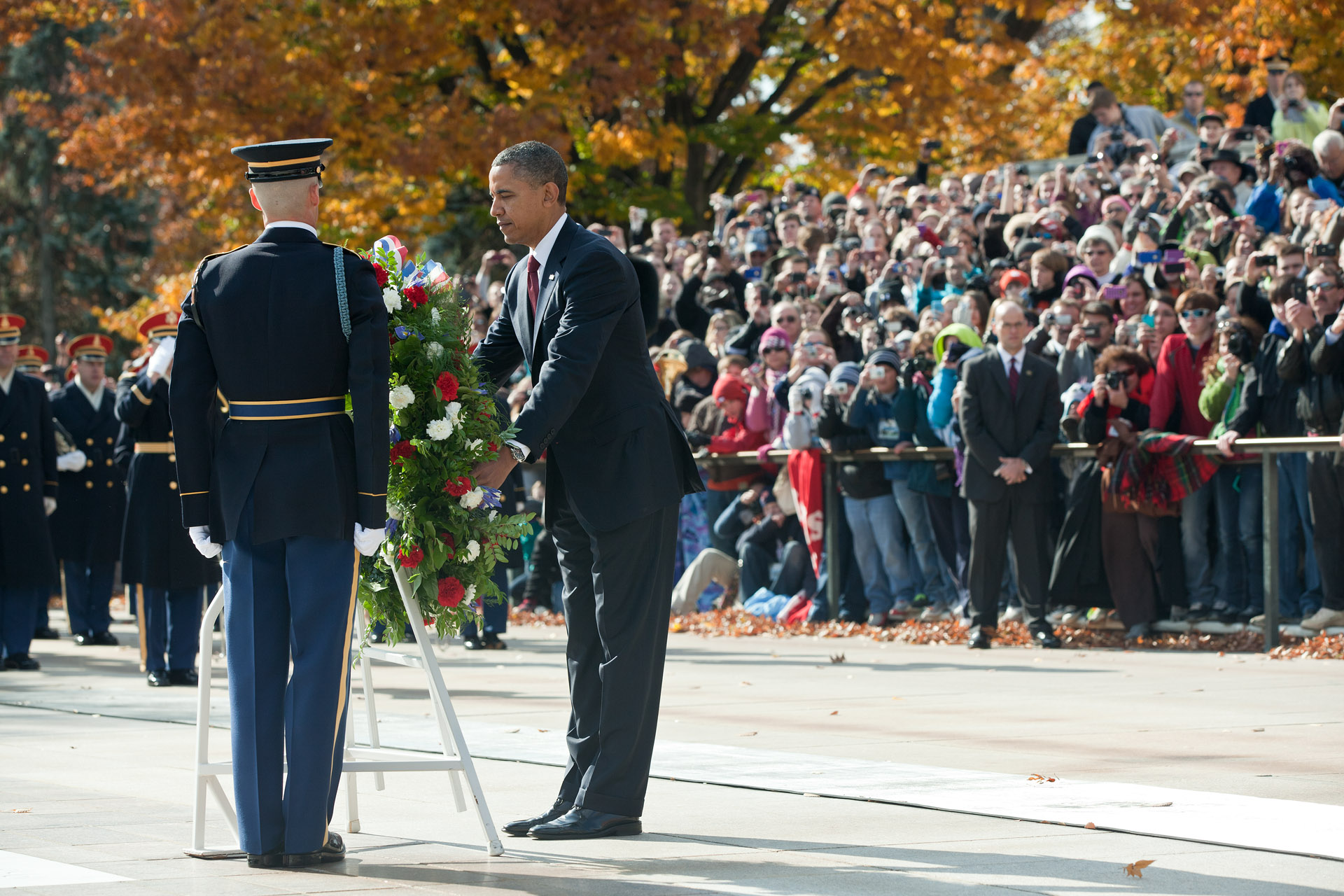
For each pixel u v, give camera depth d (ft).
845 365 139.03
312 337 49.60
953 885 44.37
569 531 56.65
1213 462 117.50
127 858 49.78
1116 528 121.49
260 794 48.62
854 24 254.27
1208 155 149.59
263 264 50.19
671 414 56.59
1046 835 51.57
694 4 231.71
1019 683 98.58
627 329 55.83
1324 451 110.73
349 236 254.88
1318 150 138.00
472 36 262.67
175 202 356.18
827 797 59.82
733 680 103.71
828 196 192.03
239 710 49.14
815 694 94.99
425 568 53.93
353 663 56.24
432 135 225.56
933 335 136.05
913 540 135.85
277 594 49.65
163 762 72.74
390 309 53.26
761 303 155.02
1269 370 115.24
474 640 131.23
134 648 151.43
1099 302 127.24
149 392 113.19
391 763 50.55
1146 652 117.39
